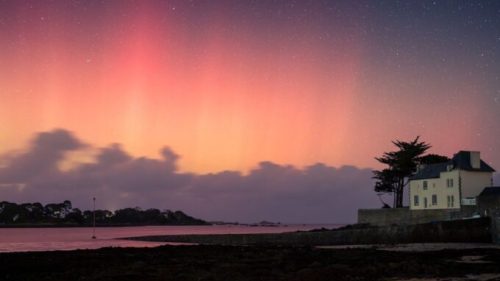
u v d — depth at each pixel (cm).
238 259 4450
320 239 7469
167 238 10400
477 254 4475
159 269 3719
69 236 14450
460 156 7788
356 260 4169
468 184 7550
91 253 5234
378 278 3125
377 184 10269
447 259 4122
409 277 3145
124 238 11700
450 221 6044
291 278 3209
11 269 3841
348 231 7094
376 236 6738
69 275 3469
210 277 3288
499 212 5872
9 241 10781
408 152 9906
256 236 8369
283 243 7962
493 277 3083
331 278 3156
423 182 8206
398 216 8256
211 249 5772
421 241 6222
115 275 3394
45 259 4556
